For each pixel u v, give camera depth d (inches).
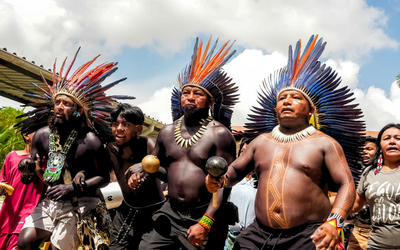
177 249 146.1
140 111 163.2
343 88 125.1
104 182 164.6
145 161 133.8
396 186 150.9
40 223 157.0
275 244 112.1
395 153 155.3
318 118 128.4
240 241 122.7
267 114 137.9
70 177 161.5
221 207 131.6
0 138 766.5
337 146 113.5
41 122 178.9
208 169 108.2
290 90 123.3
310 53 127.0
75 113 164.1
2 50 359.9
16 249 166.6
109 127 173.6
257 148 124.0
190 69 154.5
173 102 168.1
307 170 111.9
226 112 158.6
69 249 158.4
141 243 149.1
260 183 118.5
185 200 142.6
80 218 156.7
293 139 118.3
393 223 149.2
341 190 107.4
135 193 164.1
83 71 168.6
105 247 162.6
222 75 153.5
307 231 109.4
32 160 161.0
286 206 111.0
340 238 102.2
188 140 146.5
